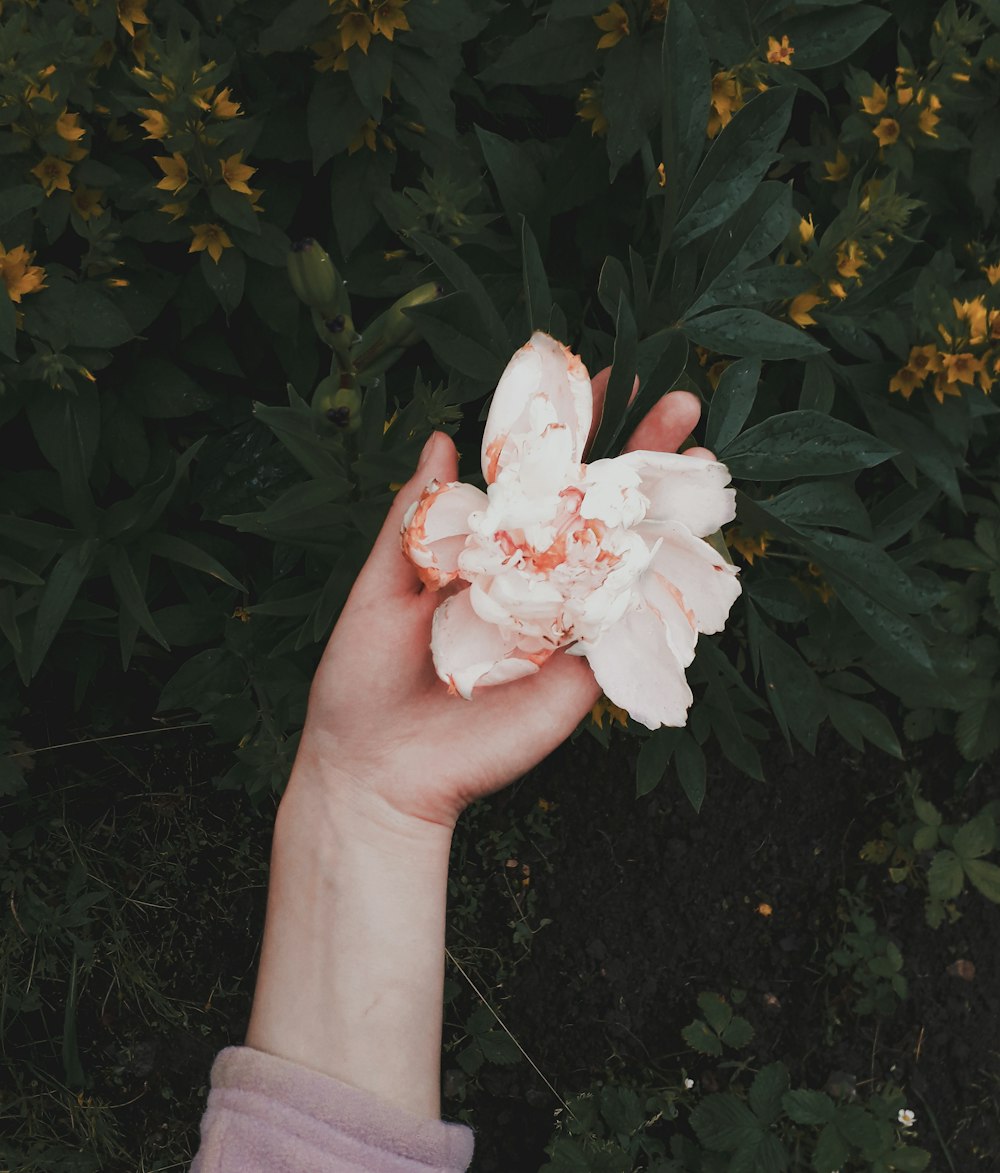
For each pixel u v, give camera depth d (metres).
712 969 0.95
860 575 0.62
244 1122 0.48
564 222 0.77
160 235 0.70
